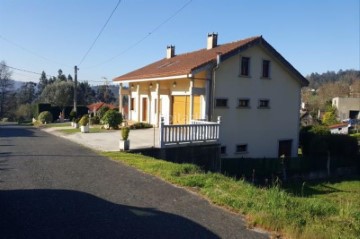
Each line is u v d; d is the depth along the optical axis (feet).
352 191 56.54
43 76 319.27
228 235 16.20
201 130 47.01
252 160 59.52
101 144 48.16
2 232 15.56
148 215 18.58
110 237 15.44
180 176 28.04
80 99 243.81
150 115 82.33
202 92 59.77
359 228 17.88
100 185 24.70
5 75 215.92
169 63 81.15
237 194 22.79
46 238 15.05
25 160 34.81
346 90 310.04
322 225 17.65
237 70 64.75
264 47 67.72
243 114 66.13
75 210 18.95
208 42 78.02
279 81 72.18
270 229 17.12
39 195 21.71
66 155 38.22
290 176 64.44
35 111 161.38
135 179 26.86
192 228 16.92
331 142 74.74
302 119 195.00
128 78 84.28
